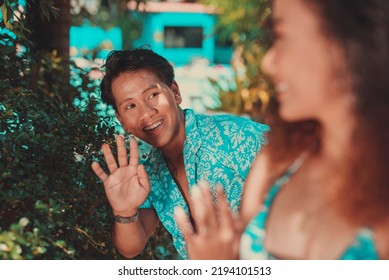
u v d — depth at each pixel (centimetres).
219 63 1684
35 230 225
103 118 323
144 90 270
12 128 283
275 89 166
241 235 177
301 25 154
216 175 275
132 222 259
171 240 359
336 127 157
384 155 152
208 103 889
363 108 151
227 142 275
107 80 277
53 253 239
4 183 261
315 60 153
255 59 848
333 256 162
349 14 150
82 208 297
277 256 173
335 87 153
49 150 281
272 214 177
